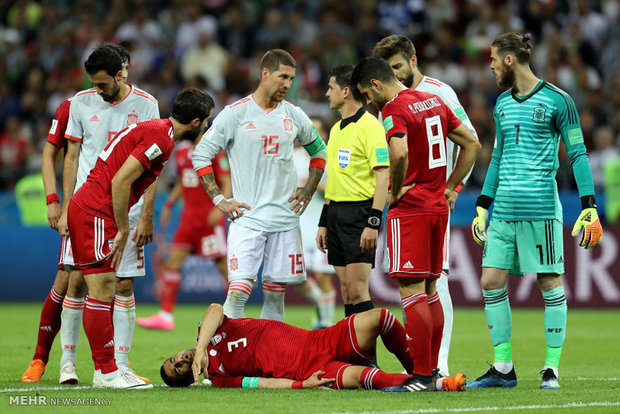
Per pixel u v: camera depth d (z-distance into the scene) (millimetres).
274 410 19953
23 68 76188
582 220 24766
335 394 22422
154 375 27531
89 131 26328
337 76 26672
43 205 57312
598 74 71250
